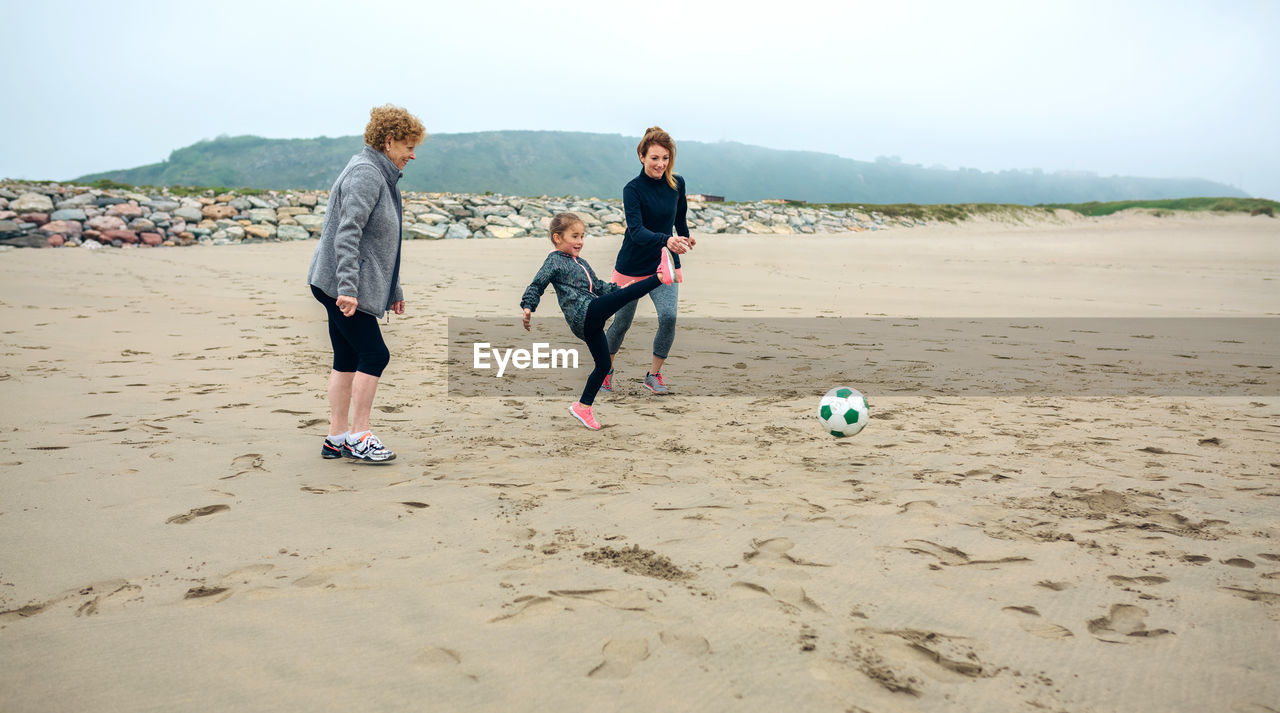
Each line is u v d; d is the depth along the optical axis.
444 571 2.26
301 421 4.17
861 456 3.68
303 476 3.20
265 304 10.02
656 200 4.98
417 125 3.55
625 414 4.61
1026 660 1.78
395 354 6.72
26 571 2.22
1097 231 47.72
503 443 3.86
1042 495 3.06
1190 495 3.07
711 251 23.75
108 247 21.55
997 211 60.31
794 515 2.80
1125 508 2.90
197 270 14.88
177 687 1.62
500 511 2.80
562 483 3.17
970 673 1.72
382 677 1.67
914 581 2.23
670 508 2.87
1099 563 2.37
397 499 2.93
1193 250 27.31
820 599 2.10
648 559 2.37
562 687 1.64
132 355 6.15
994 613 2.03
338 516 2.73
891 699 1.61
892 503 2.95
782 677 1.69
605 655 1.78
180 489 2.98
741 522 2.72
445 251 21.64
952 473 3.39
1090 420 4.53
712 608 2.04
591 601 2.07
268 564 2.30
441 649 1.80
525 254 21.23
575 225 4.23
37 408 4.29
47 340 6.71
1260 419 4.58
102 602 2.03
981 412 4.73
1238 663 1.78
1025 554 2.44
